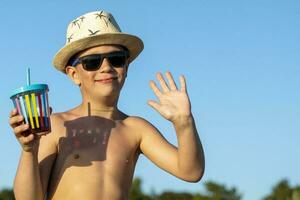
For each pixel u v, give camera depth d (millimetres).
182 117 5527
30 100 5301
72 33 6066
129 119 6078
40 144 5750
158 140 5984
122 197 5719
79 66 5918
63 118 5918
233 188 35875
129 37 5918
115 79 5852
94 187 5633
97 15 6051
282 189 36531
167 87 5617
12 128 5344
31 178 5422
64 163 5723
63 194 5656
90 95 5902
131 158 5910
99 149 5770
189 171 5668
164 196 38438
